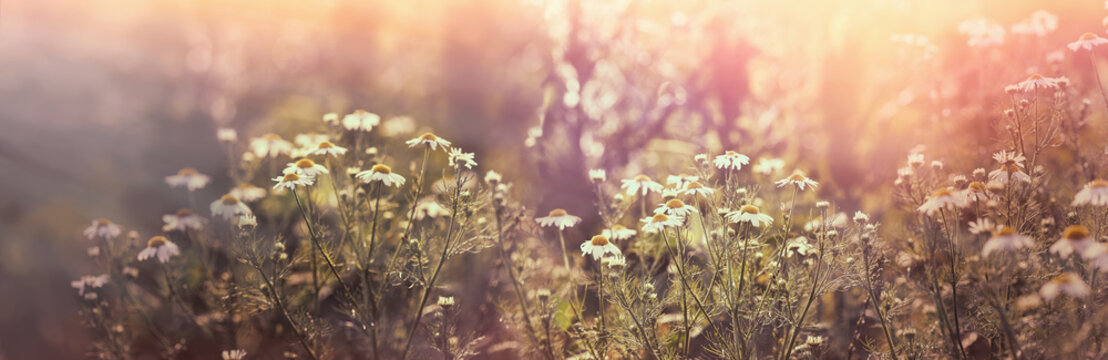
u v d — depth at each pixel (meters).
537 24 4.48
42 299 3.81
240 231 2.24
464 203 2.18
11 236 4.23
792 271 2.03
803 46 3.87
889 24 3.48
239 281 2.63
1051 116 2.16
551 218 2.43
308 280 2.78
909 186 2.30
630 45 3.82
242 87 6.84
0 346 3.46
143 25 8.21
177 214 3.00
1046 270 1.98
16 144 5.56
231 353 2.38
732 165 2.05
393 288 2.65
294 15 6.81
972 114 2.82
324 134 3.10
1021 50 2.80
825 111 3.55
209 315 2.82
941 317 2.00
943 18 3.28
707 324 2.18
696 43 3.91
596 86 3.82
